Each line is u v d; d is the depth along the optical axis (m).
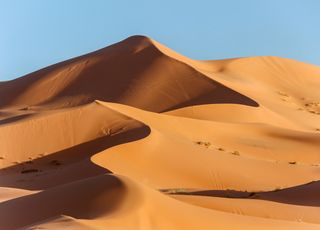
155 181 47.22
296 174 54.53
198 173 50.28
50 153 58.59
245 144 68.88
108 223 20.48
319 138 73.19
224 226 24.09
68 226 18.88
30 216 24.17
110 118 62.97
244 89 104.31
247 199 36.59
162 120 66.81
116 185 24.08
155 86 99.50
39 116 65.62
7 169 54.72
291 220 30.95
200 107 84.31
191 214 23.72
